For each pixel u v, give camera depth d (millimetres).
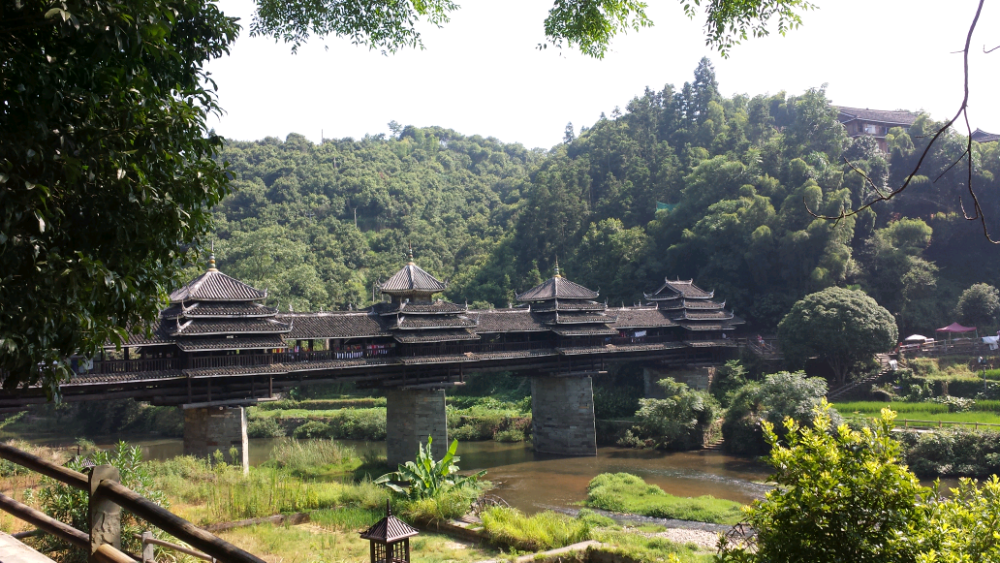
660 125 108062
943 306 65625
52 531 5098
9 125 6879
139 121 7844
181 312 32375
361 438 59719
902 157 77125
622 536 24547
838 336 53219
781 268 67438
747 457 45969
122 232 7770
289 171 125000
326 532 24766
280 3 15031
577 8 13383
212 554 3188
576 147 126188
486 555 23453
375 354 39969
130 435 63344
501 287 92875
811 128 78688
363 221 122312
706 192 79812
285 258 88062
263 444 58656
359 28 15688
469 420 60531
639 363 62812
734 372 58312
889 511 9016
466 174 153500
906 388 51312
